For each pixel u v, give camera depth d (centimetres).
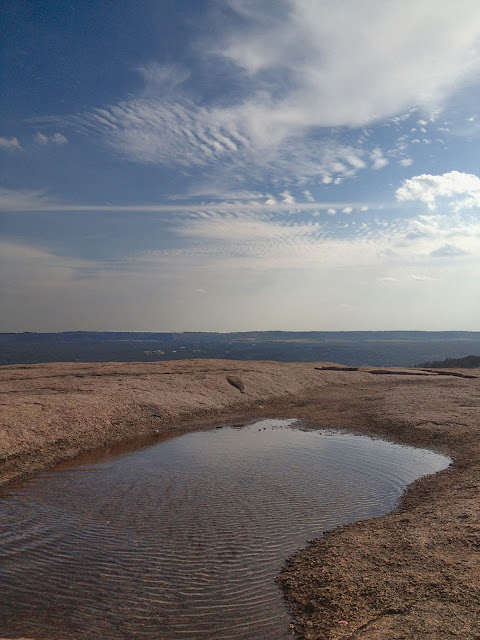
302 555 774
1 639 558
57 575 720
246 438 1809
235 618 599
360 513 994
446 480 1196
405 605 565
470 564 648
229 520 948
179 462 1433
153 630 578
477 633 484
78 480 1243
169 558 775
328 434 1883
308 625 567
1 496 1106
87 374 2928
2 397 1970
